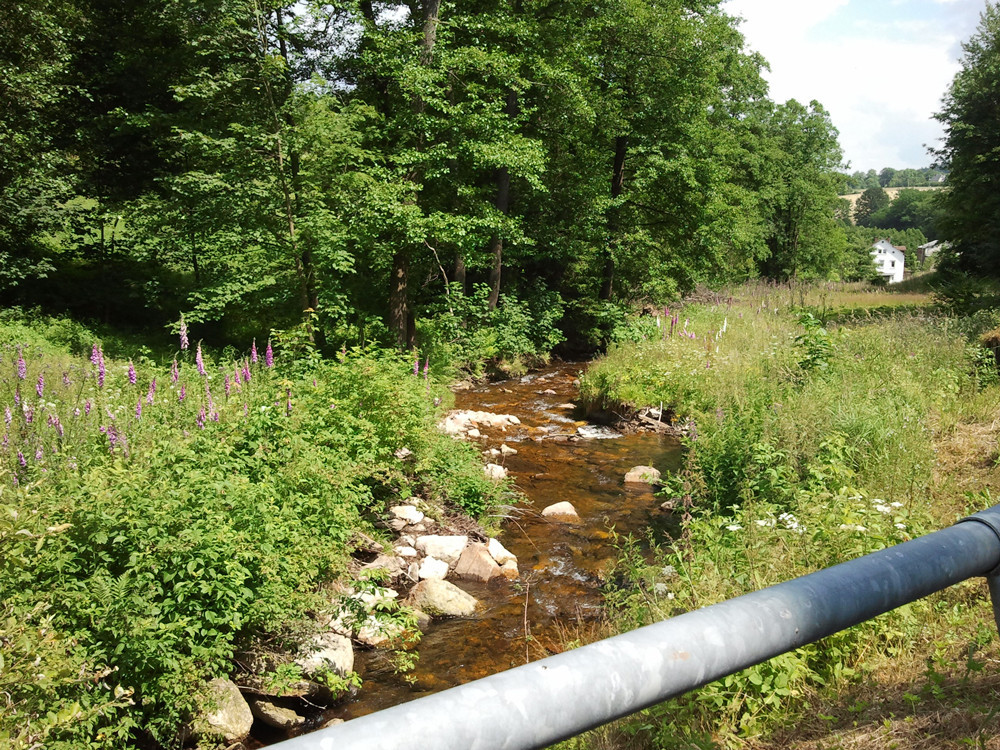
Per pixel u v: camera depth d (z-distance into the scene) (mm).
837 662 3855
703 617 1117
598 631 5840
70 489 5234
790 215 52938
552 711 913
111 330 16938
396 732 797
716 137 26359
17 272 15844
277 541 5793
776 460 7875
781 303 27922
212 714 4812
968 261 31500
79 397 8508
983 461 7750
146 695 4410
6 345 12703
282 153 15047
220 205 14961
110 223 18969
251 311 17531
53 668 3674
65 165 17516
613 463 11945
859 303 29844
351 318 17438
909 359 12188
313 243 15164
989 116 30141
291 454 7043
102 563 4809
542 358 22281
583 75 22062
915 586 1392
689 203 24719
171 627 4469
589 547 8500
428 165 17219
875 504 5648
